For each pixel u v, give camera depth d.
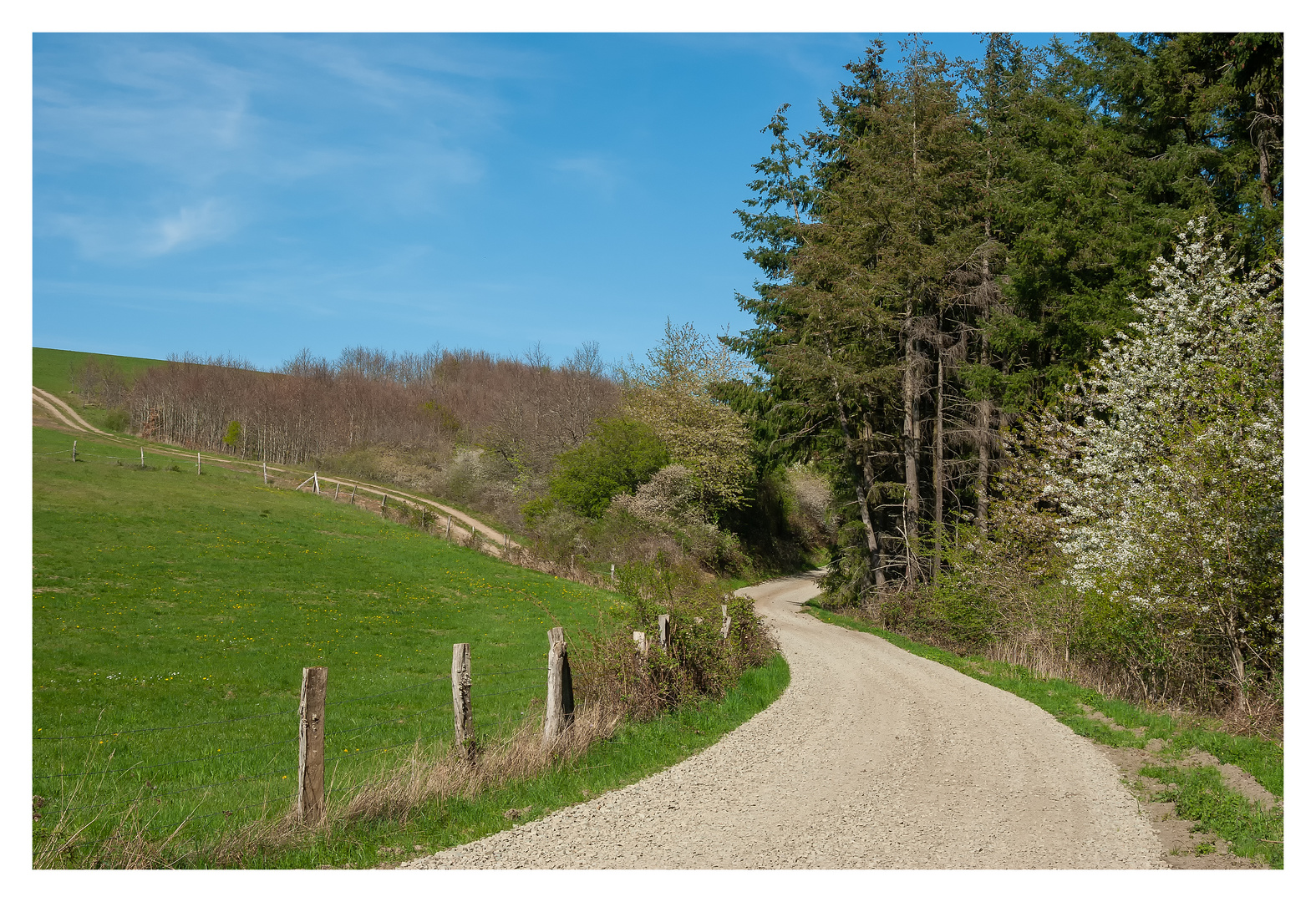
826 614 32.78
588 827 7.59
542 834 7.38
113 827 7.61
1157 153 24.53
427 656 19.69
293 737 12.61
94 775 10.26
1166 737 11.12
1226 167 21.02
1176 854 7.00
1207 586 11.77
